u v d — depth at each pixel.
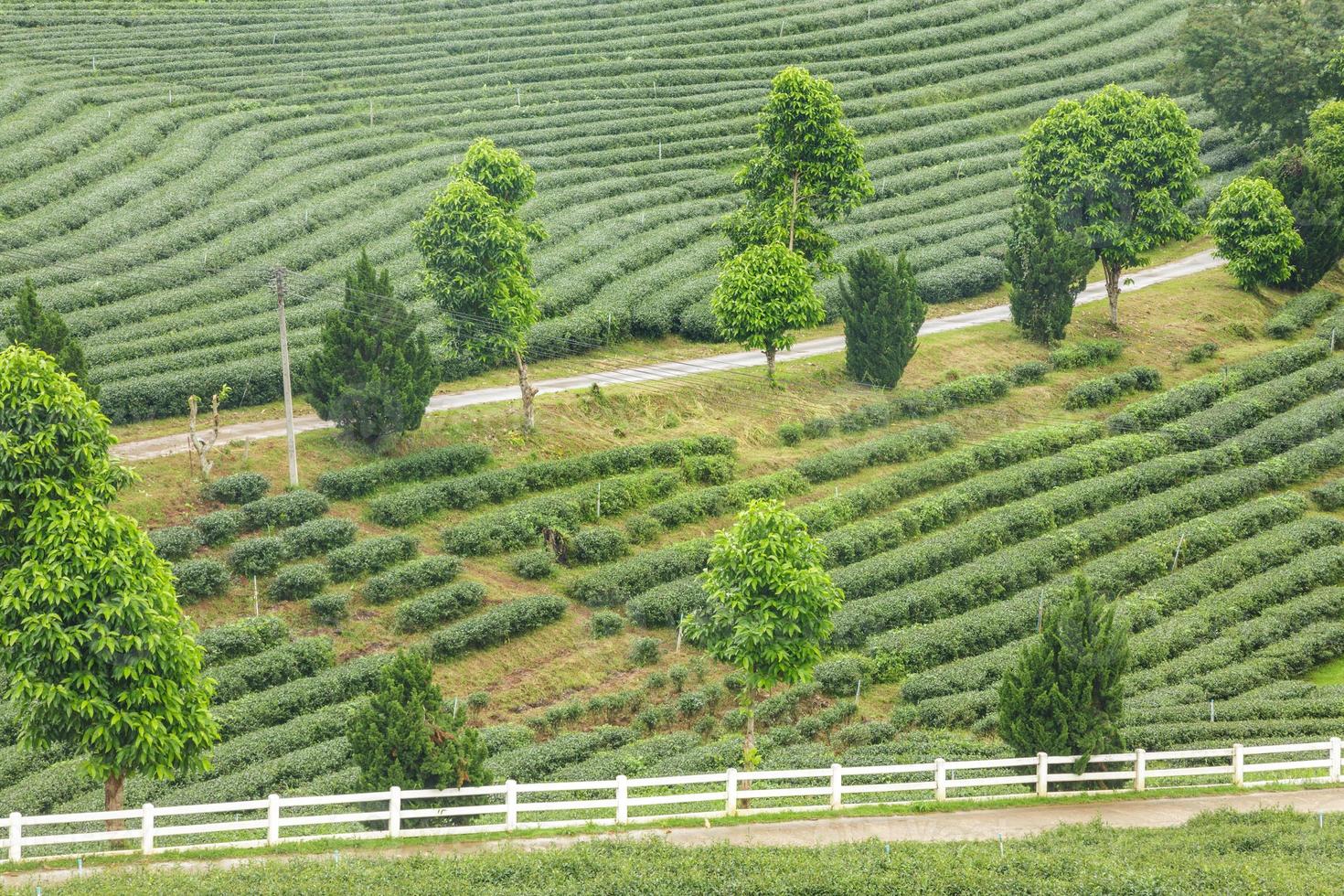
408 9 156.75
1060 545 72.19
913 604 66.12
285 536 65.00
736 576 48.03
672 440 79.44
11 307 84.75
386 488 71.25
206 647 57.19
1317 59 114.56
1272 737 54.47
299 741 53.44
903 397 86.00
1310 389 90.06
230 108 128.12
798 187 88.06
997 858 37.78
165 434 74.25
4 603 38.81
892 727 57.38
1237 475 79.81
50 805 48.09
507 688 61.06
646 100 136.12
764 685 47.88
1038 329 94.25
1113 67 150.75
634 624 65.81
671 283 101.38
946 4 162.38
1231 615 66.81
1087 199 95.50
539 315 79.12
